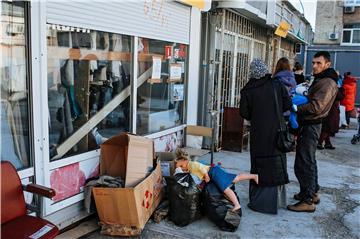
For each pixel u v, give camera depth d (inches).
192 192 150.9
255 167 171.5
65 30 142.6
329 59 171.9
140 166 147.2
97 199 140.3
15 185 112.5
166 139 222.7
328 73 170.1
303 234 154.8
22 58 126.4
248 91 169.2
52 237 104.5
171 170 168.9
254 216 169.8
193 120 259.6
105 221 142.9
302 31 612.4
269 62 428.1
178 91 238.4
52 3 132.7
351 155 306.2
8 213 109.7
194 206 152.5
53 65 139.2
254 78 170.4
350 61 741.9
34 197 131.7
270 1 350.3
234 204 154.0
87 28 150.3
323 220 169.5
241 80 341.1
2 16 122.3
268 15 352.5
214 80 279.7
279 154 169.2
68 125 148.3
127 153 144.4
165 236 144.9
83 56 153.3
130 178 142.8
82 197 150.9
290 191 205.5
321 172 249.4
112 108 174.6
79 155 150.2
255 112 167.9
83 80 155.0
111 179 148.2
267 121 166.4
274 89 166.4
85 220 155.0
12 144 128.9
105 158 156.5
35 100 128.8
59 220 143.3
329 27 839.1
